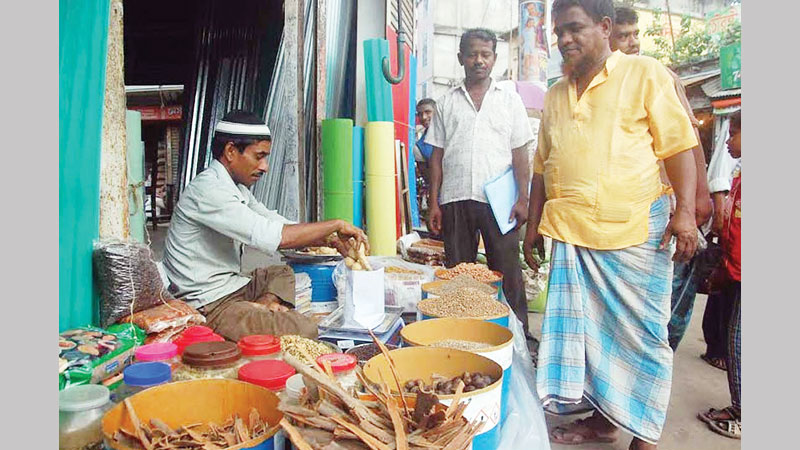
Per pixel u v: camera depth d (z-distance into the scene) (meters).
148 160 7.30
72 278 1.50
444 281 2.27
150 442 0.88
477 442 1.08
